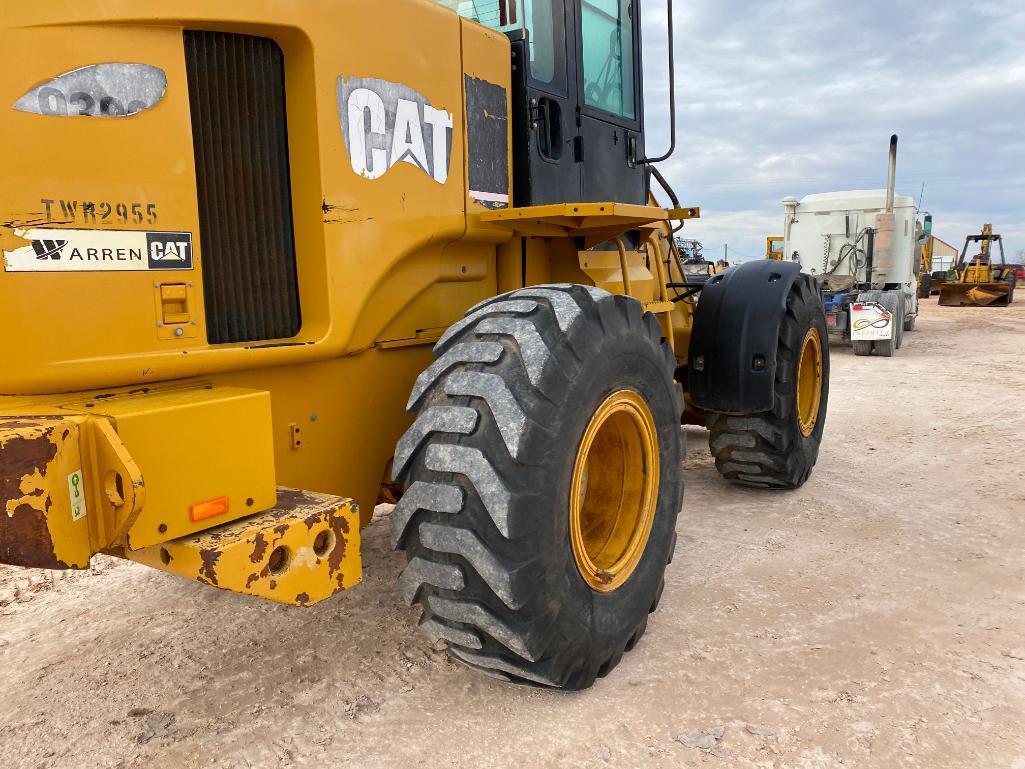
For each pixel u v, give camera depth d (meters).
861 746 2.29
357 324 2.54
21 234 1.82
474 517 2.14
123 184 1.96
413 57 2.61
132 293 2.00
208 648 2.96
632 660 2.80
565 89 3.38
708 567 3.63
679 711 2.48
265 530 2.02
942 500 4.59
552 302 2.38
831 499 4.63
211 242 2.21
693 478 5.12
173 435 1.92
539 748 2.30
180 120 2.05
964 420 6.84
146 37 1.97
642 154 4.07
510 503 2.10
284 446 2.48
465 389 2.21
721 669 2.73
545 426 2.19
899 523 4.20
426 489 2.19
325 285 2.38
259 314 2.34
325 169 2.34
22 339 1.85
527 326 2.28
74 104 1.87
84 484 1.80
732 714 2.46
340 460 2.68
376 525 4.29
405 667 2.79
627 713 2.47
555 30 3.31
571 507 2.35
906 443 6.01
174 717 2.51
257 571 2.01
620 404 2.61
